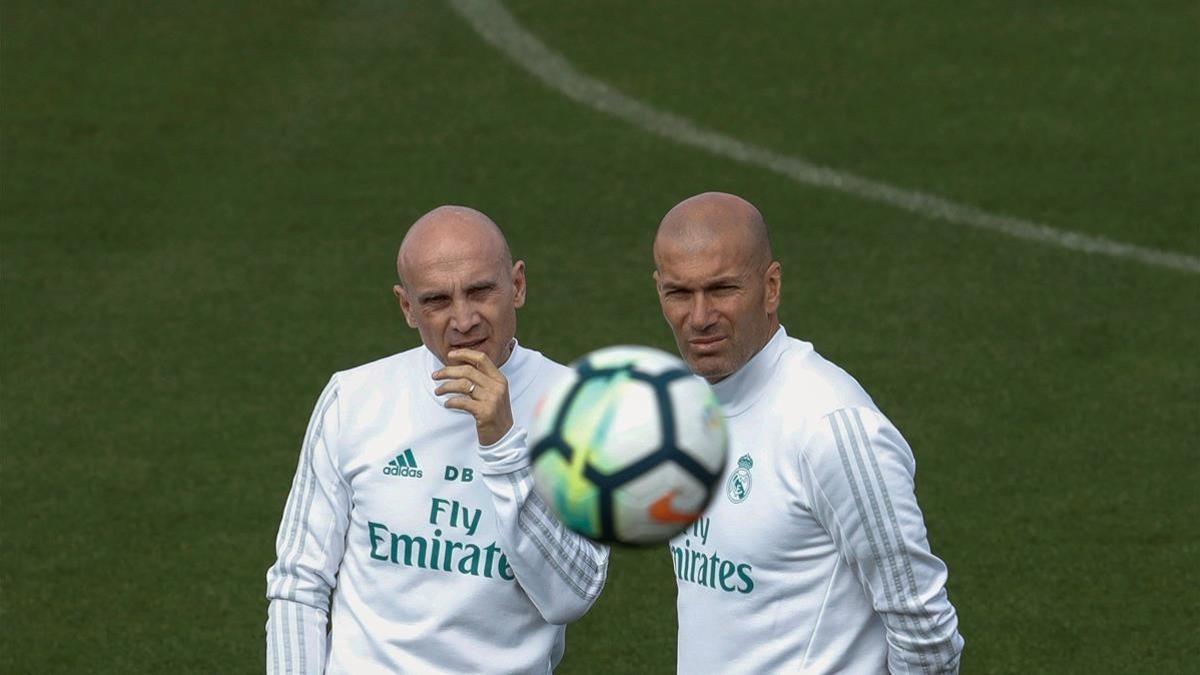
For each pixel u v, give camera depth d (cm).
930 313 3472
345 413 1664
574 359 3312
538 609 1606
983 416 3083
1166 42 4722
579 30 4928
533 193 4016
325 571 1664
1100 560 2630
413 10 5053
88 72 4641
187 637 2506
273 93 4531
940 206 3931
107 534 2769
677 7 5056
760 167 4138
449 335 1563
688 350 1476
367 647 1636
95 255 3759
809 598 1473
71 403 3192
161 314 3522
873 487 1416
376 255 3744
